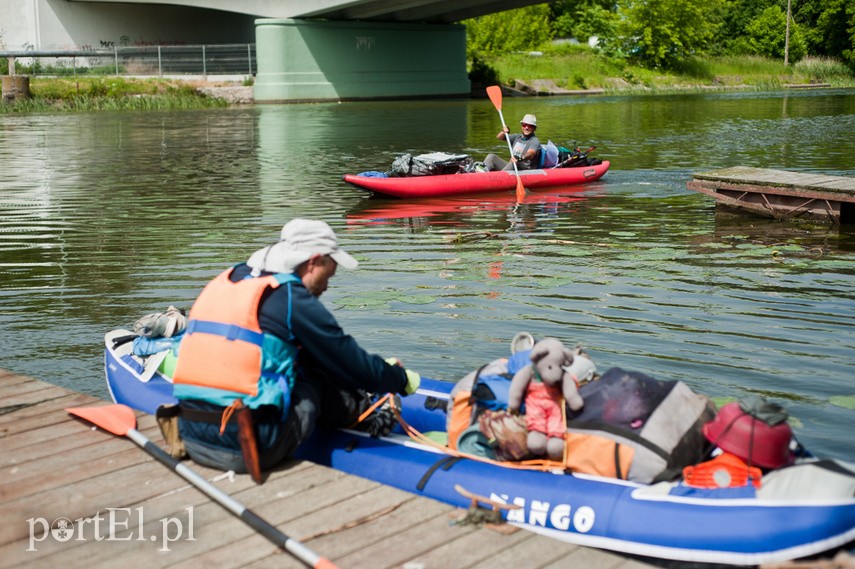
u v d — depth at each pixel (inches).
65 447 138.3
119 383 166.2
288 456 132.9
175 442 132.1
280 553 105.7
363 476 131.5
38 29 1418.6
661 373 186.2
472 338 210.4
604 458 120.1
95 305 244.8
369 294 249.8
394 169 446.6
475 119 973.2
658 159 593.3
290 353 124.7
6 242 333.7
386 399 140.6
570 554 105.1
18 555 106.0
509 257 299.3
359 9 1333.7
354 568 102.2
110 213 396.2
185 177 519.2
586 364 133.6
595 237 334.0
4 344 212.7
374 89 1412.4
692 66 1843.0
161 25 1562.5
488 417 126.8
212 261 295.4
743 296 245.0
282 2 1315.2
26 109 1108.5
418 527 111.8
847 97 1374.3
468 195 444.5
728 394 174.1
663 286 256.5
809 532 105.8
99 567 103.2
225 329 123.3
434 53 1483.8
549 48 1797.5
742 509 108.6
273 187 476.1
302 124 909.8
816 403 169.2
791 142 688.4
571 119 962.7
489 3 1467.8
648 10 1777.8
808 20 2151.8
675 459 118.0
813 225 354.3
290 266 124.9
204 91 1280.8
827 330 213.8
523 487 120.5
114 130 839.1
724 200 386.3
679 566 110.8
